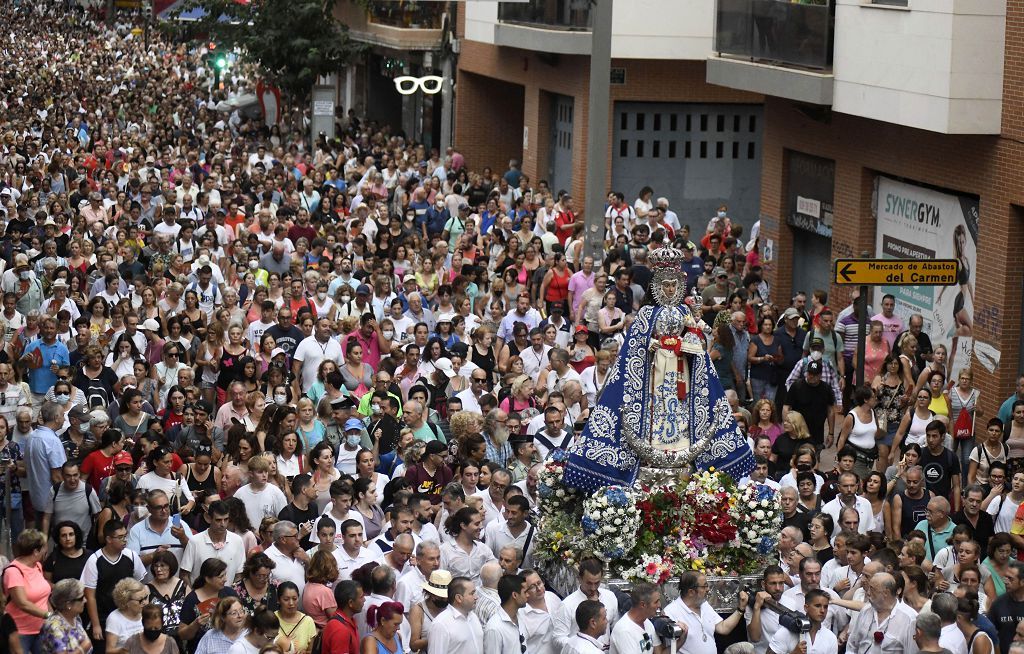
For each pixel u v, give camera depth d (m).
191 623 26.23
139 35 176.88
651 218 56.97
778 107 56.81
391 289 48.44
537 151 77.56
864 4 47.53
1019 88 41.72
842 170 51.81
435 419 36.09
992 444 34.53
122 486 30.48
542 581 26.56
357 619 26.16
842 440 36.81
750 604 27.81
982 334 43.81
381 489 32.09
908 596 27.20
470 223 57.12
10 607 26.89
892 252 49.56
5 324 42.53
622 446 29.39
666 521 28.77
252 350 42.94
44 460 32.66
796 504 30.67
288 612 25.58
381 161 77.69
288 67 93.94
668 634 25.14
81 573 28.42
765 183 58.25
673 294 29.62
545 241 58.38
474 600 25.42
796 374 39.16
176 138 94.69
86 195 63.97
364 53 100.81
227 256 51.66
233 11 98.06
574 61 71.88
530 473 31.33
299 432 34.78
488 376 42.78
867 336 43.28
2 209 60.59
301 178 74.44
